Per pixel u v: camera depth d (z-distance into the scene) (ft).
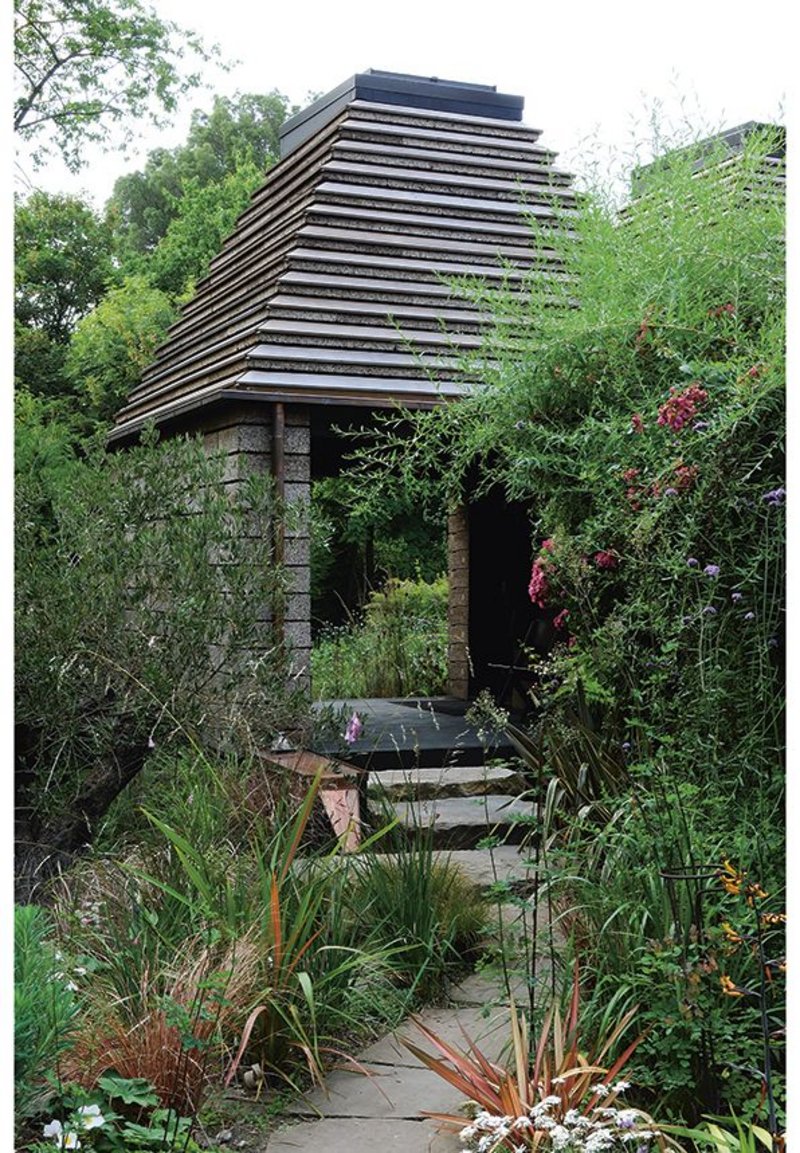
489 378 22.48
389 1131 12.33
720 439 15.44
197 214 100.37
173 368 35.70
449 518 39.24
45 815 20.43
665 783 14.14
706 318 18.13
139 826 21.77
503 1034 14.30
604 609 20.21
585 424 19.79
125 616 21.35
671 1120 11.21
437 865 18.17
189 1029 11.85
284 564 25.22
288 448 26.25
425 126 32.91
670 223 19.31
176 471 22.63
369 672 41.06
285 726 23.08
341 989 14.42
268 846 15.84
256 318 28.60
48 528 23.25
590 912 13.75
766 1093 10.78
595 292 20.63
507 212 32.01
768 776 14.66
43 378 84.43
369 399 26.53
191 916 14.35
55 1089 11.32
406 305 29.17
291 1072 13.56
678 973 11.67
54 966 12.28
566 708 18.57
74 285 94.73
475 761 26.30
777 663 15.14
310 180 31.73
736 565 15.99
